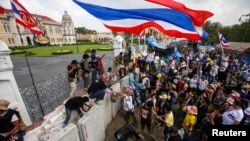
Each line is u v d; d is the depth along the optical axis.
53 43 72.81
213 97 6.66
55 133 3.85
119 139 4.59
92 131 4.73
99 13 3.74
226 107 4.95
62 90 6.83
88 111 4.88
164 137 5.89
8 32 53.50
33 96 5.63
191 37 3.87
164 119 5.66
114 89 7.07
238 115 4.26
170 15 3.73
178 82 7.98
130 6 3.72
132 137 5.62
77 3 3.65
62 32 78.81
